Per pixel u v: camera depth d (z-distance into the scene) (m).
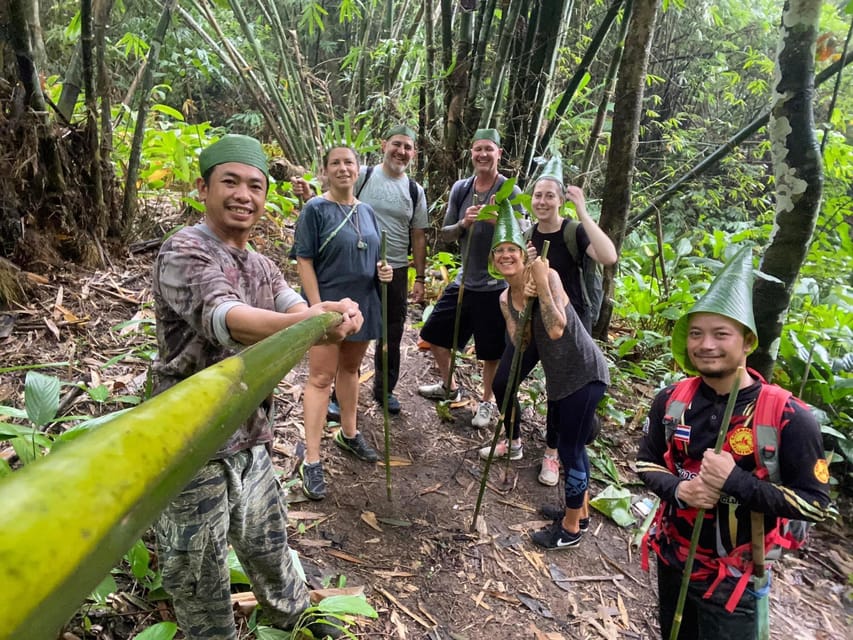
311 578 2.16
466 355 4.18
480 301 3.17
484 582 2.36
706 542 1.57
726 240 5.33
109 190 3.61
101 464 0.21
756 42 9.32
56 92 4.47
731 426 1.48
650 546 1.73
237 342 1.20
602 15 7.79
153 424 0.25
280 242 4.70
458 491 2.87
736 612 1.56
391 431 3.25
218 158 1.34
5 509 0.17
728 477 1.37
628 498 2.90
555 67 5.02
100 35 3.34
